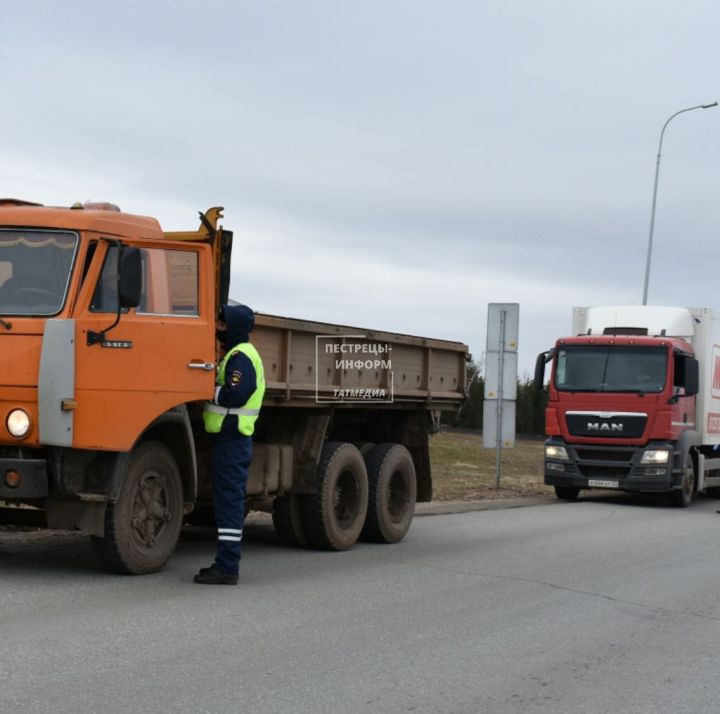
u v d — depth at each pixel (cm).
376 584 947
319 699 580
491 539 1332
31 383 822
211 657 654
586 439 2072
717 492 2511
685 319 2202
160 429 939
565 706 596
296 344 1099
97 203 904
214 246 981
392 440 1376
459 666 668
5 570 907
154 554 912
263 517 1495
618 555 1220
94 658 634
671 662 711
